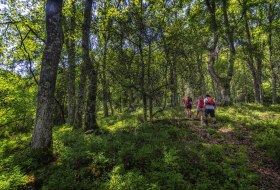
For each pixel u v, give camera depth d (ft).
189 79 72.18
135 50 44.16
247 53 73.72
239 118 50.70
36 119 29.89
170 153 27.89
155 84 45.78
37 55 63.72
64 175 24.53
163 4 43.86
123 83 44.04
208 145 33.53
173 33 42.96
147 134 36.17
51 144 30.42
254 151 32.14
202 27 67.15
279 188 23.36
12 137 46.29
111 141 34.01
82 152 29.01
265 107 63.82
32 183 24.22
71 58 65.41
